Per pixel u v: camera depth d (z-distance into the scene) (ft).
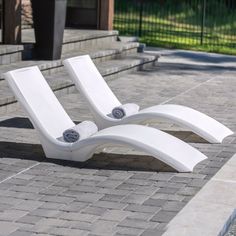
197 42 76.84
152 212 21.70
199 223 20.61
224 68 57.52
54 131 27.73
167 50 67.92
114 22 86.02
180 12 97.19
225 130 31.86
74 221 20.80
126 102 40.24
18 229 20.02
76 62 31.63
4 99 35.27
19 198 22.75
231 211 21.74
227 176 25.58
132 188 24.11
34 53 45.06
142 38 75.97
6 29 44.73
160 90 44.83
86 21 58.13
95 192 23.58
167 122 33.50
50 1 43.62
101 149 28.02
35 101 27.81
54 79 41.45
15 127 32.73
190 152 26.96
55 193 23.36
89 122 28.19
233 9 95.09
